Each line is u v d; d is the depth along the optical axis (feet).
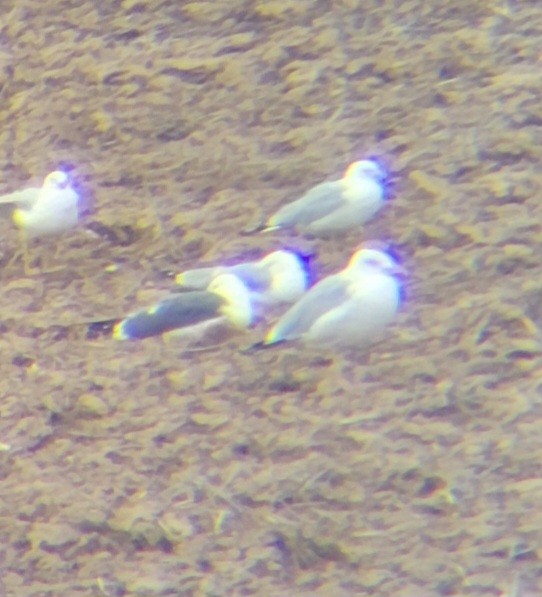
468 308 36.01
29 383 39.55
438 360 35.24
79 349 39.78
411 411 34.58
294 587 32.76
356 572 32.48
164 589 33.86
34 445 38.06
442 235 37.99
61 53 47.09
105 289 41.60
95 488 36.35
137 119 44.68
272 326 36.47
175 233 41.73
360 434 34.45
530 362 34.58
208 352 37.45
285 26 44.62
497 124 39.70
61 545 35.73
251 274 36.17
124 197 43.32
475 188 38.65
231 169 42.42
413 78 41.96
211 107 44.04
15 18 48.55
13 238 43.55
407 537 32.48
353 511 33.35
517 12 41.83
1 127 47.03
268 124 43.01
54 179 41.75
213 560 33.86
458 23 42.39
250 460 35.22
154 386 37.63
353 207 37.19
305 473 34.24
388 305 33.04
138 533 35.01
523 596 30.68
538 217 37.32
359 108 42.11
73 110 45.93
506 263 36.81
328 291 33.22
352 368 35.76
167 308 36.52
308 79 43.16
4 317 41.81
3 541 36.45
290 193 41.32
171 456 36.14
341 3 44.14
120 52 46.29
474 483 32.76
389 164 40.37
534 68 40.60
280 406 35.86
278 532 33.65
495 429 33.58
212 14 45.83
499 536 31.73
